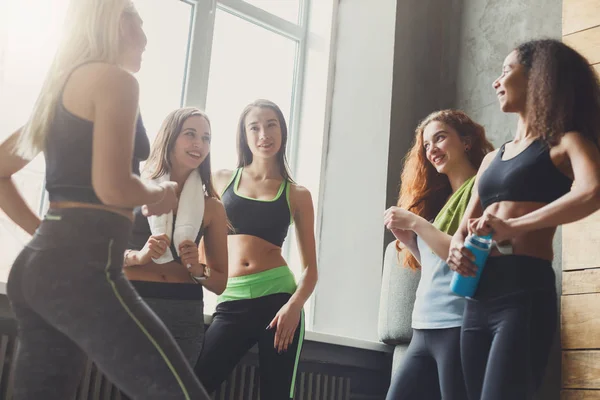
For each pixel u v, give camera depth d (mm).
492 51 3676
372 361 3426
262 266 2557
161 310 2076
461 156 2523
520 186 1842
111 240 1390
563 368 2922
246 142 2762
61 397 1437
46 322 1429
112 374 1343
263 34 3871
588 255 2947
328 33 4023
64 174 1422
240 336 2477
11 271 1417
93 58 1508
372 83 3795
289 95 3994
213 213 2332
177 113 2334
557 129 1800
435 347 2184
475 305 1859
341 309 3625
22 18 2854
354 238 3666
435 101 3887
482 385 1824
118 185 1400
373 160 3688
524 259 1810
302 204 2697
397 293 3219
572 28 3232
